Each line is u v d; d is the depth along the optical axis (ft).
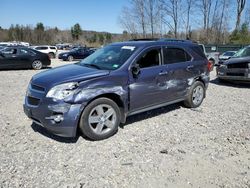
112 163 12.69
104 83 14.88
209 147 14.74
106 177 11.53
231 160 13.35
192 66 21.11
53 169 12.05
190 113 20.92
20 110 20.79
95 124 15.15
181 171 12.19
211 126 18.10
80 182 11.13
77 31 317.63
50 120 13.85
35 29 294.05
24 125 17.33
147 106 17.75
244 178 11.76
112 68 16.22
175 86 19.71
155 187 10.94
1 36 281.33
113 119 15.62
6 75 42.04
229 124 18.60
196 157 13.53
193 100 22.15
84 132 14.58
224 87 34.06
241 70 33.09
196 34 149.18
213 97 27.32
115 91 15.39
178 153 13.89
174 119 19.30
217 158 13.51
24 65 51.24
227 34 144.87
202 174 12.00
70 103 13.71
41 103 14.03
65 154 13.43
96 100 14.69
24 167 12.15
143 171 12.08
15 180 11.15
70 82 13.91
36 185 10.85
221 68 35.68
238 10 132.26
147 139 15.52
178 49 20.34
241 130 17.46
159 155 13.61
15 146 14.21
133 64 16.62
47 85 14.14
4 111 20.47
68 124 13.76
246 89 32.65
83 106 14.11
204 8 143.54
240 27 133.80
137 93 16.74
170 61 19.34
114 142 14.98
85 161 12.80
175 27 145.89
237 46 100.83
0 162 12.53
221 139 15.88
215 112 21.50
